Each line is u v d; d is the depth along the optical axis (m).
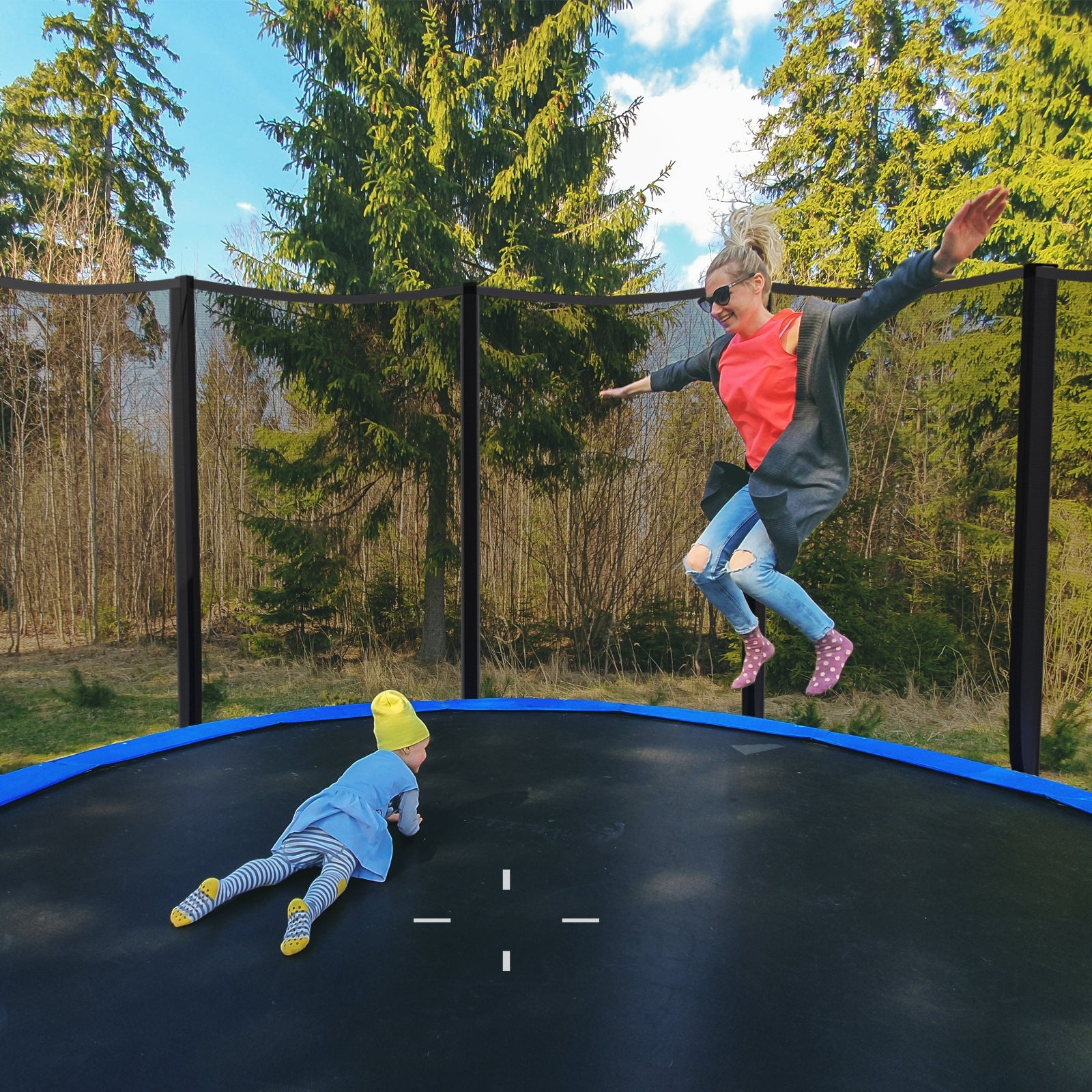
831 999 1.33
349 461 5.29
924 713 3.95
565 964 1.44
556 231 10.09
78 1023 1.25
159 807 2.21
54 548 4.86
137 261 13.41
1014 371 3.97
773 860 1.90
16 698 4.77
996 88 10.16
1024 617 3.10
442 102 9.28
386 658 5.37
